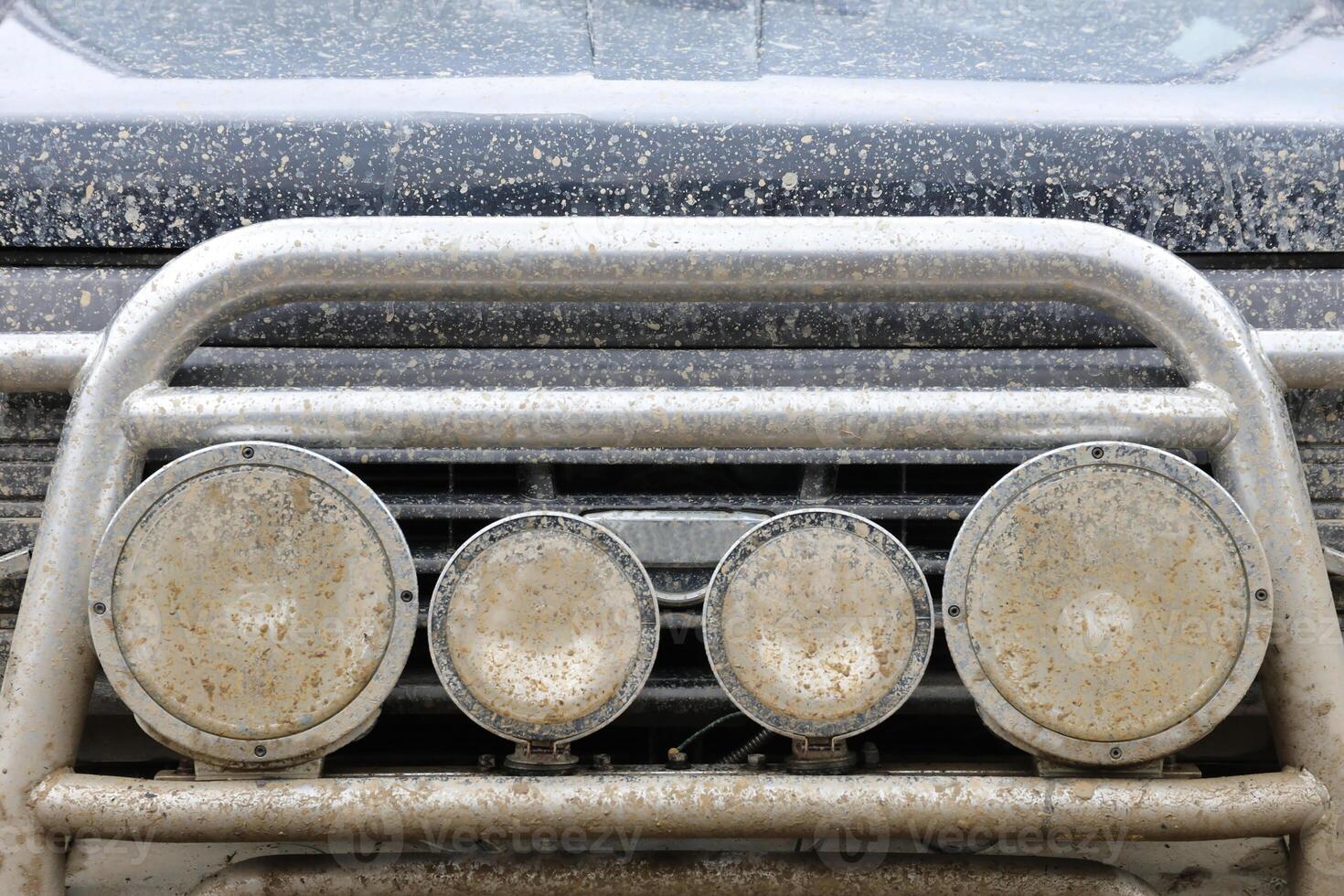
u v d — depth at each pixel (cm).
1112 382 165
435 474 169
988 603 155
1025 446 157
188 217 164
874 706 156
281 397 156
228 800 154
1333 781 156
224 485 153
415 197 164
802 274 157
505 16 186
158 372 158
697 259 156
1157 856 170
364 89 168
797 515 155
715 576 156
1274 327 165
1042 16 190
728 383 165
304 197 164
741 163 165
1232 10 191
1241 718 173
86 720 171
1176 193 165
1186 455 164
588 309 165
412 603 155
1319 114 168
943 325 166
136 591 153
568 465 170
